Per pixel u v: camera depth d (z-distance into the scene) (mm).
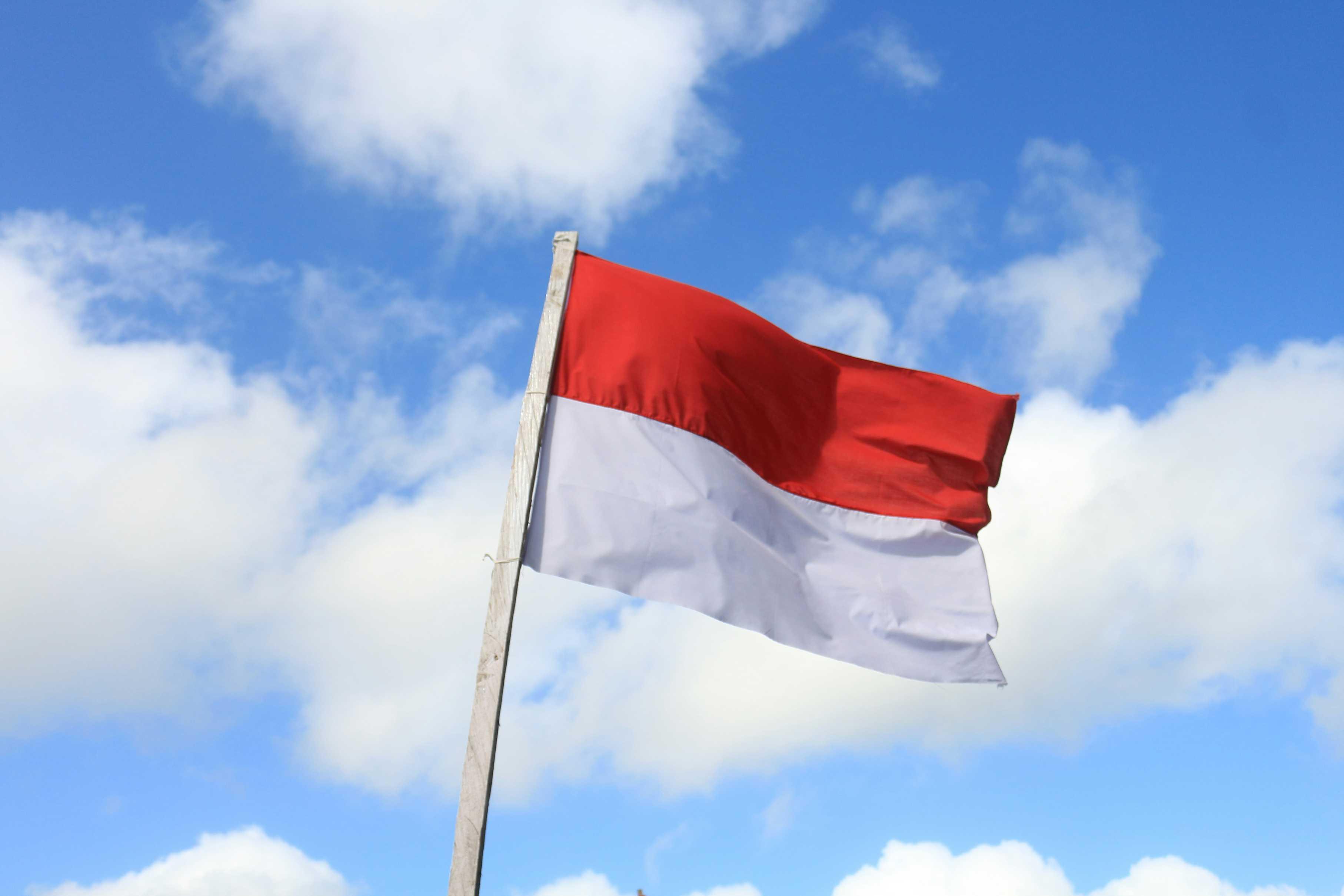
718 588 10781
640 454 11062
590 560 10336
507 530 9820
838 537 12602
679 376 11641
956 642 12383
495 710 8602
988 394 13688
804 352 13180
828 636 11922
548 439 10883
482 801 8172
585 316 11586
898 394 13547
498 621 9156
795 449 12758
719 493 11328
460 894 7820
